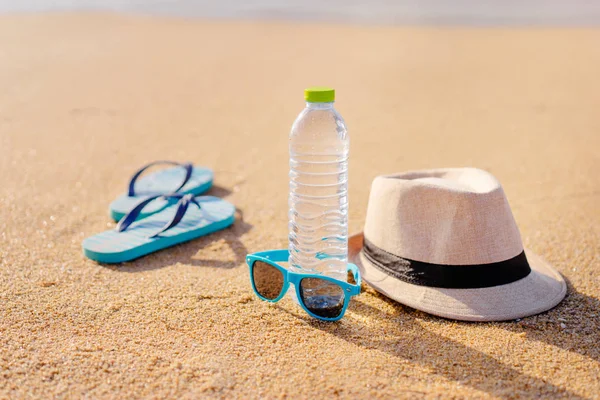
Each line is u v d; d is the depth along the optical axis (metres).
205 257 1.16
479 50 3.24
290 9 5.05
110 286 1.06
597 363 0.90
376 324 0.97
